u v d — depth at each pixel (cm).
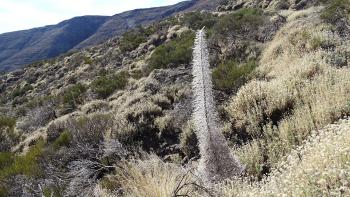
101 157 723
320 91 720
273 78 1034
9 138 1532
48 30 16125
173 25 3409
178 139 888
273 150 592
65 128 1216
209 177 432
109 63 3072
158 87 1414
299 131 624
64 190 629
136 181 489
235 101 871
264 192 411
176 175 484
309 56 1027
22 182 817
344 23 1291
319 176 404
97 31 13712
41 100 2216
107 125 992
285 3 2675
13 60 12875
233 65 1267
